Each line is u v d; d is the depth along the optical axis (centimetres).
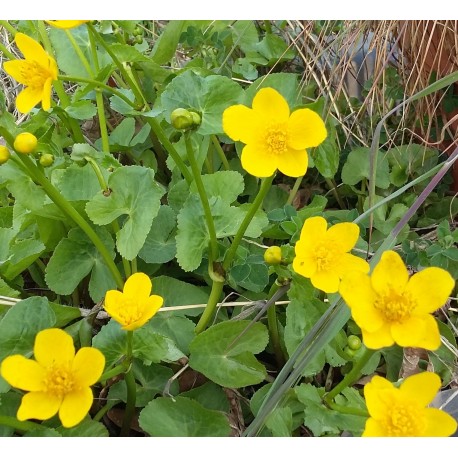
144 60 42
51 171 37
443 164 28
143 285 24
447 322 37
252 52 50
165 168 46
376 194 45
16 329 27
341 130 48
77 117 39
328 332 25
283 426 27
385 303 22
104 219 31
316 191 47
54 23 30
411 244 37
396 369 33
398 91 46
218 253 31
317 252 25
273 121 25
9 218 40
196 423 28
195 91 33
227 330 30
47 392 22
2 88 53
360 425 27
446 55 43
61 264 34
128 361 26
